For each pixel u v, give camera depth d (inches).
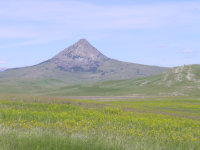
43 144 301.1
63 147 293.7
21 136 321.4
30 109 816.3
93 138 336.8
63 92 7519.7
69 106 949.2
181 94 5329.7
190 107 2123.5
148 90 6328.7
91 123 566.6
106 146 306.8
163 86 6579.7
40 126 478.3
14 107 822.5
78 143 306.7
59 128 457.7
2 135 328.5
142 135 466.6
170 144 386.9
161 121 724.7
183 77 7066.9
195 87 6003.9
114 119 688.4
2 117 577.0
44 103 970.1
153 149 334.3
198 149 363.9
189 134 546.0
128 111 1053.2
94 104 1181.7
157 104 2527.1
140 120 706.8
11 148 283.7
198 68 7795.3
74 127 492.4
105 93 6688.0
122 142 330.6
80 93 7037.4
